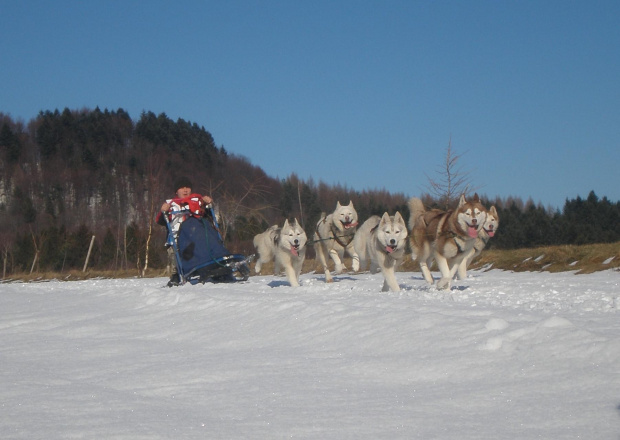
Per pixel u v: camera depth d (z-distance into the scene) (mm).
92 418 3436
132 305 8602
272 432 3137
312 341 5379
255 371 4441
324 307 6324
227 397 3822
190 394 3932
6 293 12203
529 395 3486
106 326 7008
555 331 4414
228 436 3088
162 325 6875
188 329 6500
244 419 3375
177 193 11906
